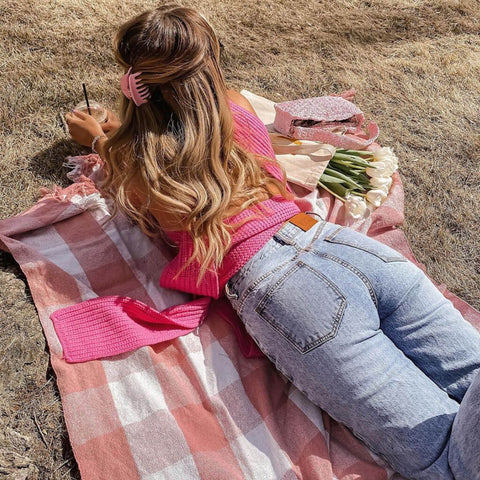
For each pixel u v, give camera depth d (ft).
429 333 6.06
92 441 5.79
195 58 5.64
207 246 6.16
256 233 6.24
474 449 5.15
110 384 6.19
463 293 8.24
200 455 5.80
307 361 5.79
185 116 5.82
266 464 5.93
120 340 6.44
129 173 6.07
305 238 6.34
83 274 7.11
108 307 6.60
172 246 7.09
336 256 6.14
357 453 6.12
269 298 5.96
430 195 9.33
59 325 6.53
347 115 8.91
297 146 8.68
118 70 10.25
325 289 5.86
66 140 8.98
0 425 5.90
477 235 8.92
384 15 12.49
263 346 6.20
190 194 5.90
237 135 6.59
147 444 5.82
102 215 7.69
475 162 9.89
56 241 7.34
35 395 6.16
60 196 7.69
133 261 7.38
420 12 12.69
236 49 11.15
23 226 7.30
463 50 12.00
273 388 6.63
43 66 9.92
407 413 5.57
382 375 5.67
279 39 11.55
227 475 5.69
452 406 5.65
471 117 10.62
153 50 5.52
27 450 5.80
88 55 10.31
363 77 11.11
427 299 6.15
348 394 5.68
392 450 5.68
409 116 10.50
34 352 6.43
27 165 8.54
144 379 6.30
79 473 5.74
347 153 8.85
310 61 11.26
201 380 6.40
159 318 6.64
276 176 6.72
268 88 10.65
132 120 6.04
